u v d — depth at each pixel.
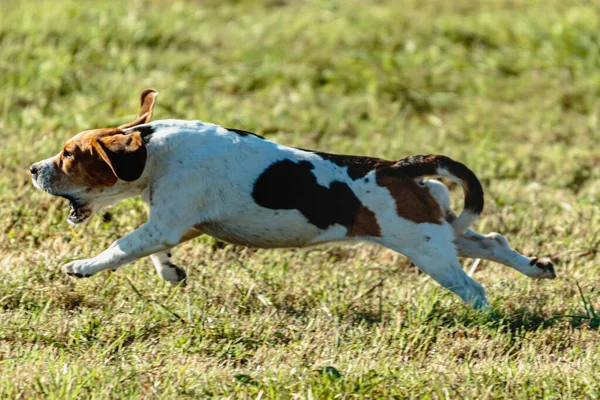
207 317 9.16
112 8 21.08
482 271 11.19
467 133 17.09
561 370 8.29
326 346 8.72
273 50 19.94
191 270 10.48
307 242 9.48
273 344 8.83
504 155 15.73
